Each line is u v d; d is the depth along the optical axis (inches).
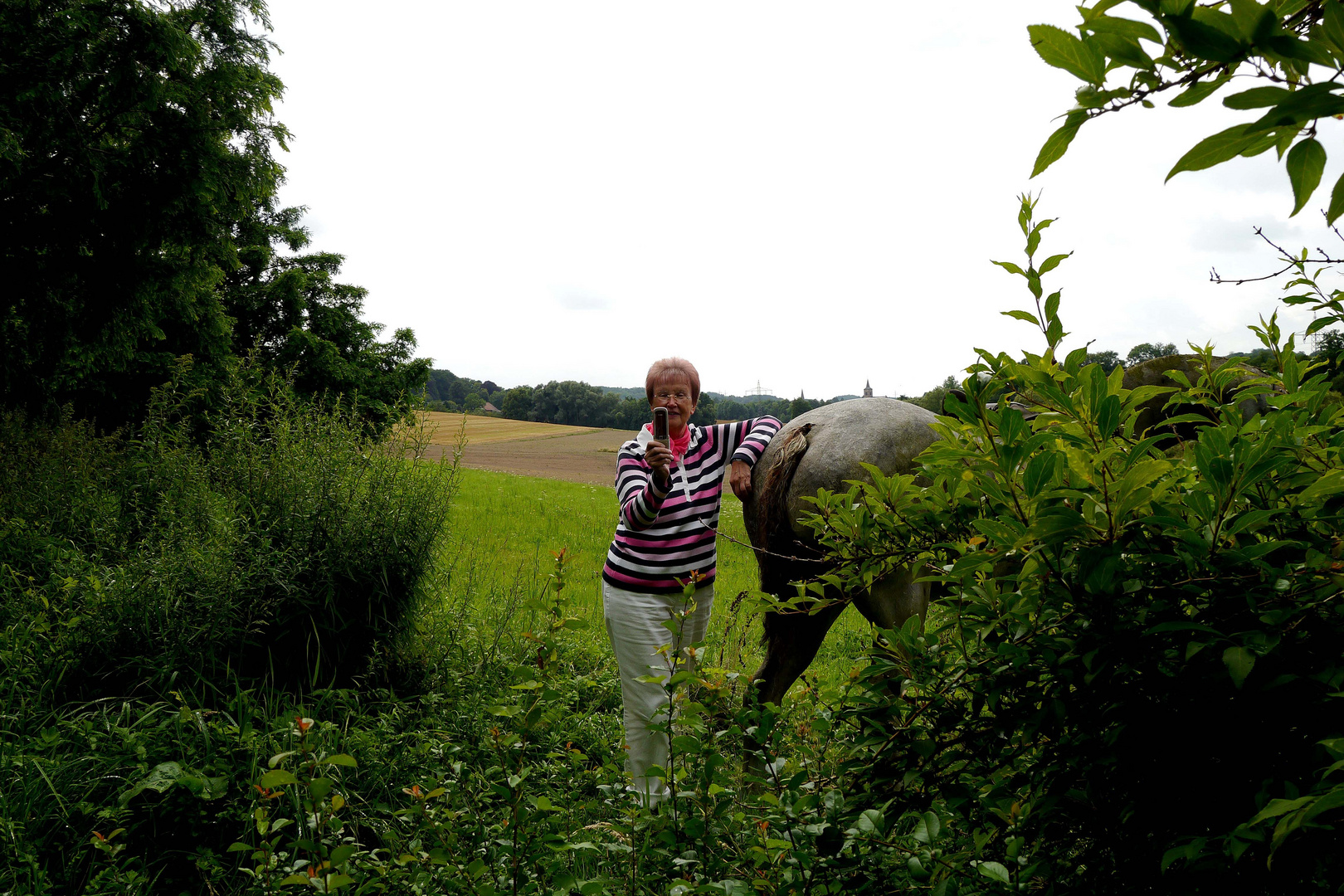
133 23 356.5
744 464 124.6
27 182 342.0
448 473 181.8
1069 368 55.9
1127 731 52.1
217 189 402.0
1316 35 24.1
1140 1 25.2
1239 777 49.6
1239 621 48.5
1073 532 48.4
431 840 89.7
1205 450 47.2
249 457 175.3
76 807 98.3
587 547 444.5
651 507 108.0
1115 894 53.3
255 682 142.0
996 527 50.8
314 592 150.6
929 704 63.7
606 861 93.3
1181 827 50.1
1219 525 47.3
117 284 389.1
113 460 244.2
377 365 889.5
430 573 177.3
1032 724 56.2
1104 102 30.1
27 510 214.1
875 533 69.5
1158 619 50.5
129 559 153.6
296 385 788.6
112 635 134.1
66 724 115.0
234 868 97.7
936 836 54.9
